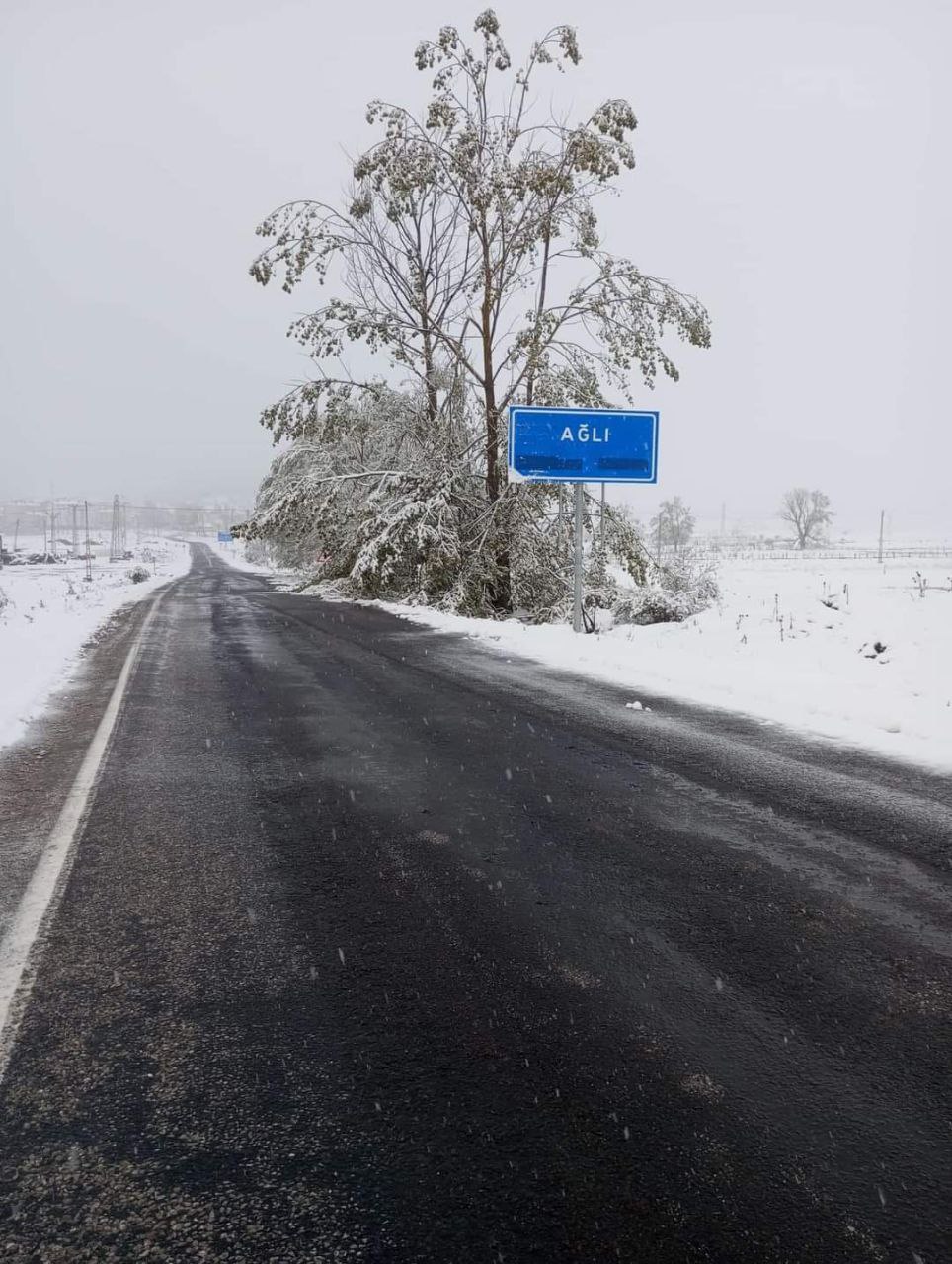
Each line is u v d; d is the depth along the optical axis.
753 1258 1.93
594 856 4.55
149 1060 2.71
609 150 18.58
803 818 5.23
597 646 13.20
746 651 12.02
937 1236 1.99
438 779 6.08
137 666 12.01
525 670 11.41
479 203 18.95
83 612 21.80
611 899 3.99
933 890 4.12
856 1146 2.30
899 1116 2.43
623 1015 2.97
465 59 19.06
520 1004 3.04
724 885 4.17
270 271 20.30
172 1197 2.12
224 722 8.09
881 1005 3.06
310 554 38.50
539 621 19.95
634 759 6.65
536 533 21.03
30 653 12.67
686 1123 2.39
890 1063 2.70
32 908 3.89
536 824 5.09
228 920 3.75
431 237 22.05
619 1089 2.54
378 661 12.34
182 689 9.97
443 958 3.39
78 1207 2.09
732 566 49.59
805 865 4.44
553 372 19.67
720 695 9.38
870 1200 2.11
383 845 4.71
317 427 21.50
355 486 24.36
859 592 16.31
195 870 4.35
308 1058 2.71
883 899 4.02
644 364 19.44
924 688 9.13
